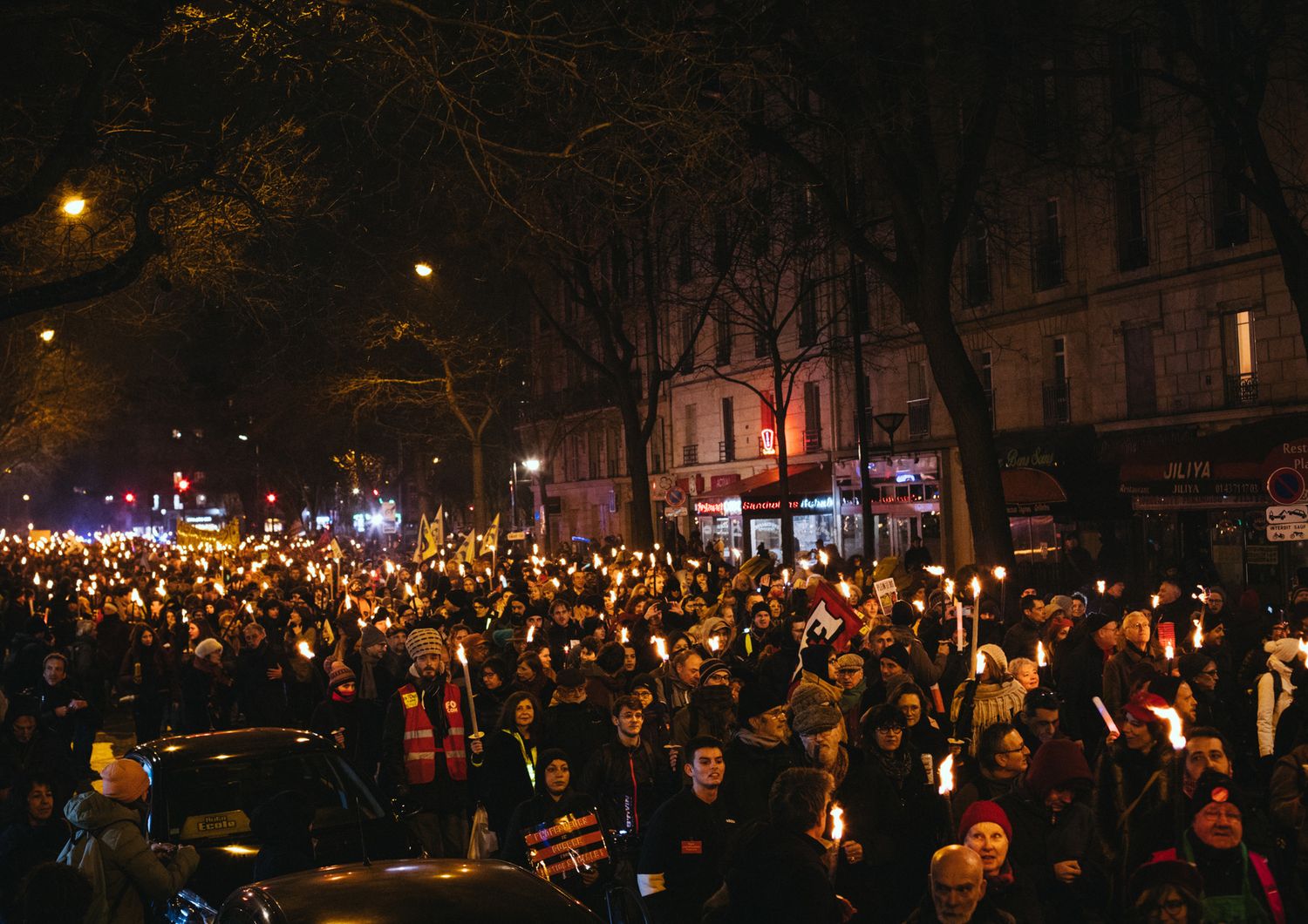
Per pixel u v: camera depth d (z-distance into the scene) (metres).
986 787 6.50
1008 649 12.41
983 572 16.30
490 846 7.78
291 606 18.03
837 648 9.84
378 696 12.53
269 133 15.64
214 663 14.34
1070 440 29.95
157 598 24.66
